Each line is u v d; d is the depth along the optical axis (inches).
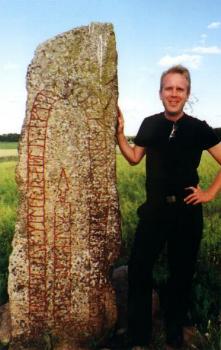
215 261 122.9
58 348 85.7
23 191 83.4
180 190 79.5
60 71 82.0
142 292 84.0
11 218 165.0
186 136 78.6
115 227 86.0
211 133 79.4
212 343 82.5
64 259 85.0
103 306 87.2
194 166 80.1
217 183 80.4
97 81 82.7
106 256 86.3
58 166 82.9
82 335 86.9
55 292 85.7
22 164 82.7
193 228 80.9
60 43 82.0
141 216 82.2
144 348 85.5
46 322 86.3
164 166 79.4
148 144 79.9
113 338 89.7
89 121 83.0
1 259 119.8
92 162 83.7
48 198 83.4
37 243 84.3
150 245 81.7
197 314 93.9
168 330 86.2
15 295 85.6
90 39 82.4
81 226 84.5
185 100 78.0
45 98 82.0
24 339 86.6
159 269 113.9
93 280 86.0
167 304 86.3
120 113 85.2
